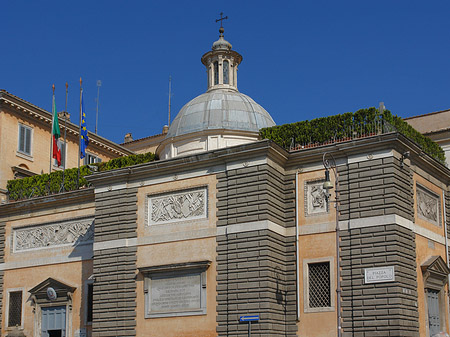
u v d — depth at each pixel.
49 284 46.75
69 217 47.66
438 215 41.62
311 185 38.84
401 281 35.00
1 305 49.09
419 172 39.91
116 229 41.97
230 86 51.06
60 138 60.97
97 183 43.41
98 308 41.38
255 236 37.25
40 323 46.88
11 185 52.09
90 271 45.69
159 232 40.62
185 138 46.81
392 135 36.38
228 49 51.38
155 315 39.38
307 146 40.59
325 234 37.66
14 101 55.12
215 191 39.34
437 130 50.81
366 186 36.81
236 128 46.53
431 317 37.91
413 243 37.00
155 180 41.56
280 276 37.72
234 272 37.34
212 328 37.38
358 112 39.53
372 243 35.88
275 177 38.78
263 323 35.81
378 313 34.78
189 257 39.22
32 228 49.44
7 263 49.72
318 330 36.59
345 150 37.78
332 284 36.75
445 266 39.78
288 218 39.03
